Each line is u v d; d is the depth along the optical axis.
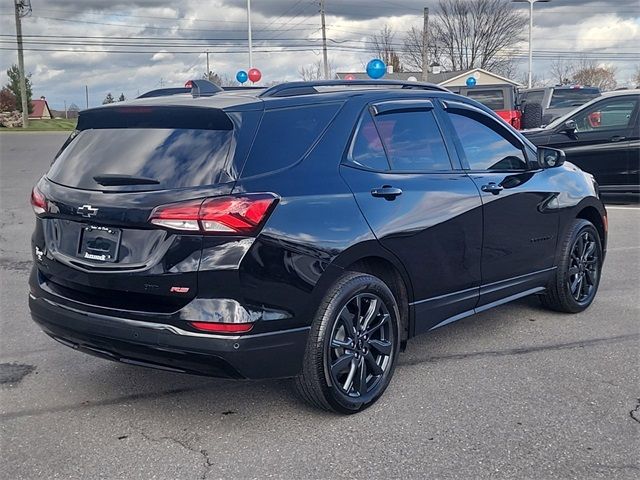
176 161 3.62
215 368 3.49
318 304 3.74
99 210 3.64
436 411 4.03
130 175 3.65
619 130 11.58
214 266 3.40
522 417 3.94
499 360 4.85
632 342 5.21
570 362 4.80
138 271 3.51
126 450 3.60
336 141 4.03
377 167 4.20
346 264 3.84
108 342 3.67
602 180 11.78
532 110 18.41
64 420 3.94
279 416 3.98
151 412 4.05
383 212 4.06
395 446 3.62
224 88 4.55
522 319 5.80
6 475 3.35
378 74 13.17
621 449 3.59
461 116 4.96
